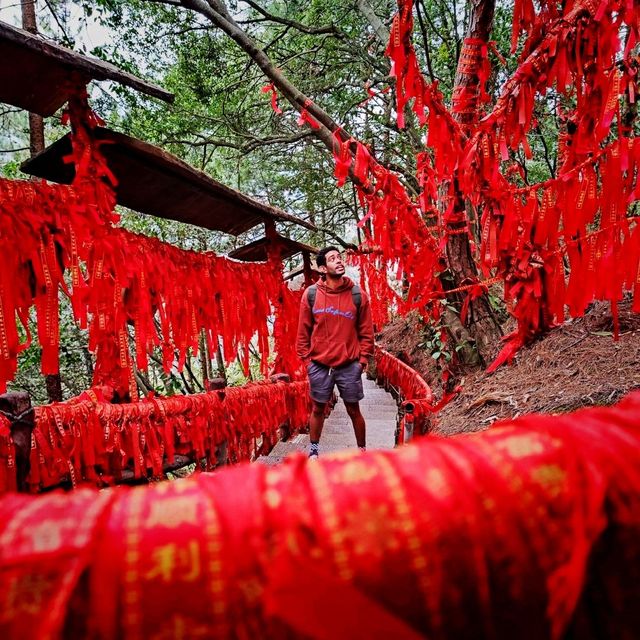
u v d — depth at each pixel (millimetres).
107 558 494
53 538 498
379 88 8875
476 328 4383
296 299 6227
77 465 2607
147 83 2848
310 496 550
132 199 3871
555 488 566
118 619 485
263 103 9906
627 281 2555
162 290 3564
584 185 2750
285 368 6125
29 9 6160
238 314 4598
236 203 4602
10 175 6820
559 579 540
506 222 3189
